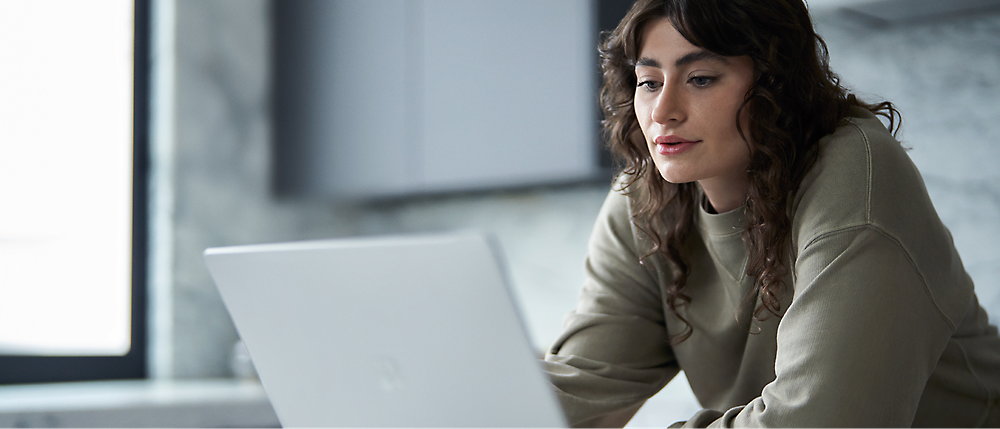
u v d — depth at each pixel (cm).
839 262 82
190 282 251
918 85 195
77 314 238
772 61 89
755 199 93
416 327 71
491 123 227
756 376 108
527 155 218
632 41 94
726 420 87
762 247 94
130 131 250
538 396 67
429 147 240
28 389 210
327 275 74
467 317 67
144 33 253
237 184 265
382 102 251
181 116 251
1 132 223
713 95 90
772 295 95
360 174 254
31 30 231
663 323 120
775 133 91
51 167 234
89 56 245
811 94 92
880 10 182
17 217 226
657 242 111
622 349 115
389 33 251
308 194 265
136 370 246
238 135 267
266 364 85
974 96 188
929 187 193
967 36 190
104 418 162
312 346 80
